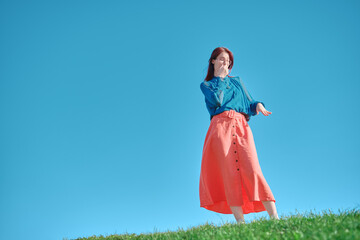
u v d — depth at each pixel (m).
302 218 3.66
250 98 4.83
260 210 4.37
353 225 2.88
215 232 3.44
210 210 4.49
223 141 4.30
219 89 4.49
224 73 4.77
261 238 2.87
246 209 4.45
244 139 4.32
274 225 3.37
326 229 2.87
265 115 4.69
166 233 4.31
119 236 6.39
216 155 4.33
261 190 4.06
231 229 3.39
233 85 4.72
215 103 4.43
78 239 6.84
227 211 4.49
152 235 4.50
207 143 4.45
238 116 4.49
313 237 2.63
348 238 2.49
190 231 3.84
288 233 2.97
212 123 4.51
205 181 4.39
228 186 4.15
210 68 4.98
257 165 4.18
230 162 4.22
